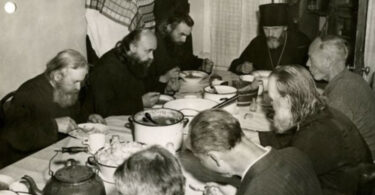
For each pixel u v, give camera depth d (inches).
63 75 109.8
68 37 162.6
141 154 50.3
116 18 164.2
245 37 213.0
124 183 48.0
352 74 106.9
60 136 107.3
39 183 74.9
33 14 146.3
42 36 151.8
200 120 58.9
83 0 166.6
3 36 137.0
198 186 74.2
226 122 58.1
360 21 148.9
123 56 129.2
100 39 164.9
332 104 103.3
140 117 90.1
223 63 221.6
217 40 220.2
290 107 79.8
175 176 48.6
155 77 146.7
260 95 126.6
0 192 61.1
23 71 147.2
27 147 102.8
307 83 80.3
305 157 63.7
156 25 186.1
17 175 77.7
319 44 108.9
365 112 102.7
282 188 55.5
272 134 96.0
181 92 129.9
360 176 76.5
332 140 77.6
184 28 157.1
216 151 57.2
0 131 104.8
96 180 60.6
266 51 170.7
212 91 117.7
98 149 85.1
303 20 204.2
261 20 167.2
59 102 112.9
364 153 80.6
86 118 122.3
